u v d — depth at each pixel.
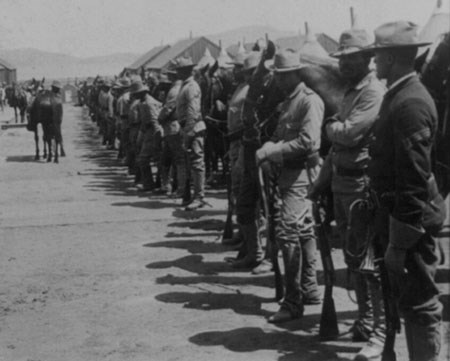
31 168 18.53
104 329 5.80
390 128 4.03
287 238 5.66
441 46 5.63
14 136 29.83
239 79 8.44
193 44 44.56
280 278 6.28
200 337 5.50
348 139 4.87
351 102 4.96
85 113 52.62
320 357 4.95
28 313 6.29
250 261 7.56
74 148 24.86
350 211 4.71
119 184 15.29
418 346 4.08
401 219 3.89
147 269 7.72
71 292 6.92
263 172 6.17
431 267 4.05
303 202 5.64
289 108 5.62
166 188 13.55
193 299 6.54
